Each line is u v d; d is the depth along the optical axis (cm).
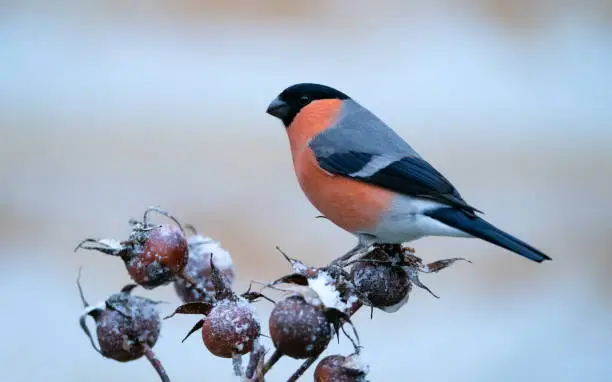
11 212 1104
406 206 566
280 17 1808
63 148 1240
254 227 1093
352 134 599
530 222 1168
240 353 352
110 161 1207
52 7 1803
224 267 414
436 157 1326
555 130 1427
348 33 1844
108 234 1083
